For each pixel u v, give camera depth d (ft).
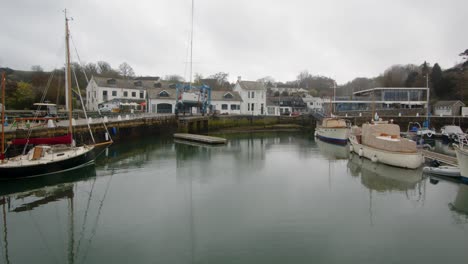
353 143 93.86
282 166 76.43
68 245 35.32
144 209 45.83
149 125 126.00
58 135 77.87
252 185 58.75
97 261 31.94
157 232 38.22
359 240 36.40
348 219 42.52
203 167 74.13
